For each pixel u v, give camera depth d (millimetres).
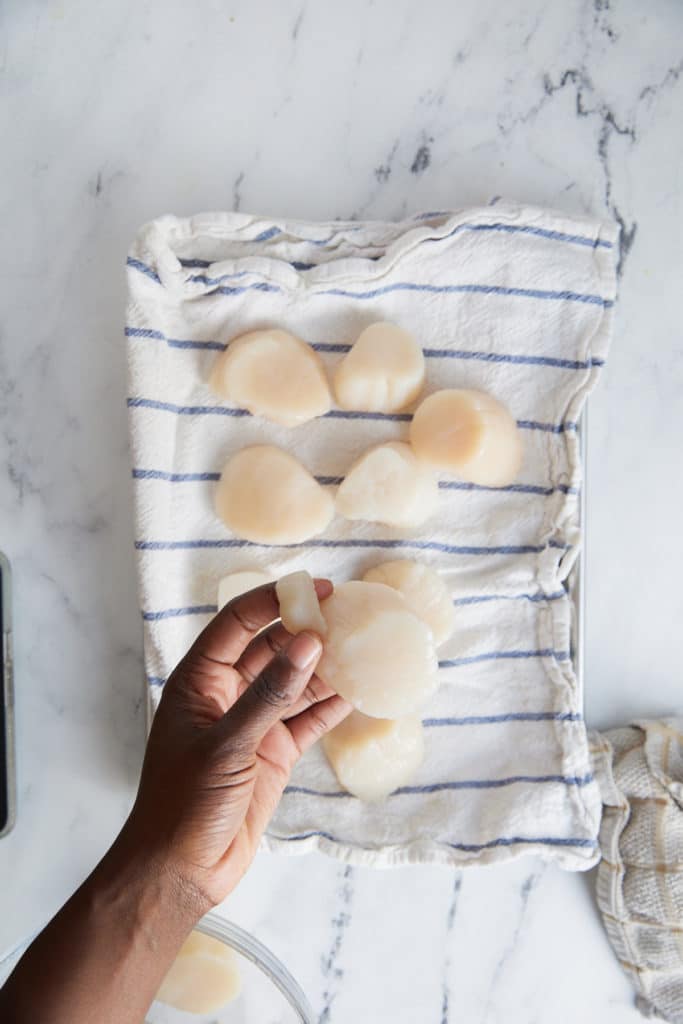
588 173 604
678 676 621
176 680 483
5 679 594
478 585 584
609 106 602
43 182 592
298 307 570
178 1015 563
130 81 589
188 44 589
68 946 448
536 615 587
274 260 557
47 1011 443
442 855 582
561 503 577
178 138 593
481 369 580
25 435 599
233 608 482
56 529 601
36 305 595
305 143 597
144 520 559
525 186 602
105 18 586
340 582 583
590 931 621
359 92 595
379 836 585
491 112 599
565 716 581
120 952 451
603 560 617
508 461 574
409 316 578
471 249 567
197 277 555
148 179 593
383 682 494
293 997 565
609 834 594
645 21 598
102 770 606
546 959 621
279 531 564
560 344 579
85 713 606
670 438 614
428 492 573
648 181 605
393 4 591
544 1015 621
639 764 592
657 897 584
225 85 592
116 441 600
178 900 457
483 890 621
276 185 597
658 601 619
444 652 588
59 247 594
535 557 582
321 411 569
